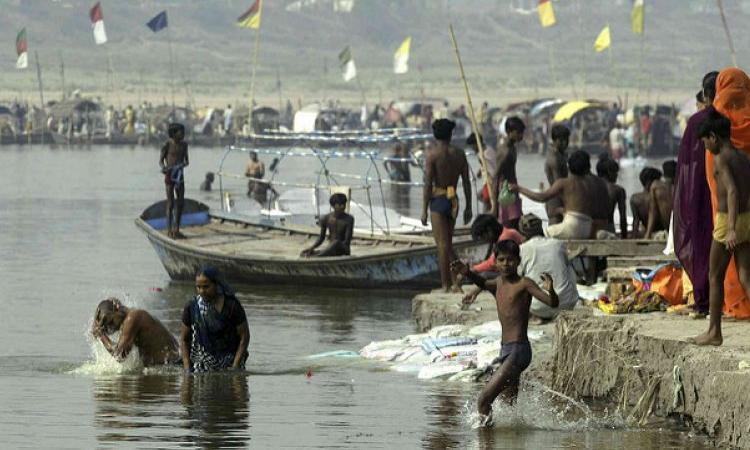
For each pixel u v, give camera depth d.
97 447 38.56
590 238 66.00
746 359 39.69
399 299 75.75
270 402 45.91
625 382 44.19
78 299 75.25
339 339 61.97
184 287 81.31
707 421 39.84
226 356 53.12
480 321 57.62
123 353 53.03
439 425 42.28
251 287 80.62
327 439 40.00
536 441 40.12
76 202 146.25
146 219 92.81
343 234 80.56
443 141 63.81
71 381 50.16
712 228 46.12
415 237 86.00
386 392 47.59
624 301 51.09
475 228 54.91
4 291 78.31
